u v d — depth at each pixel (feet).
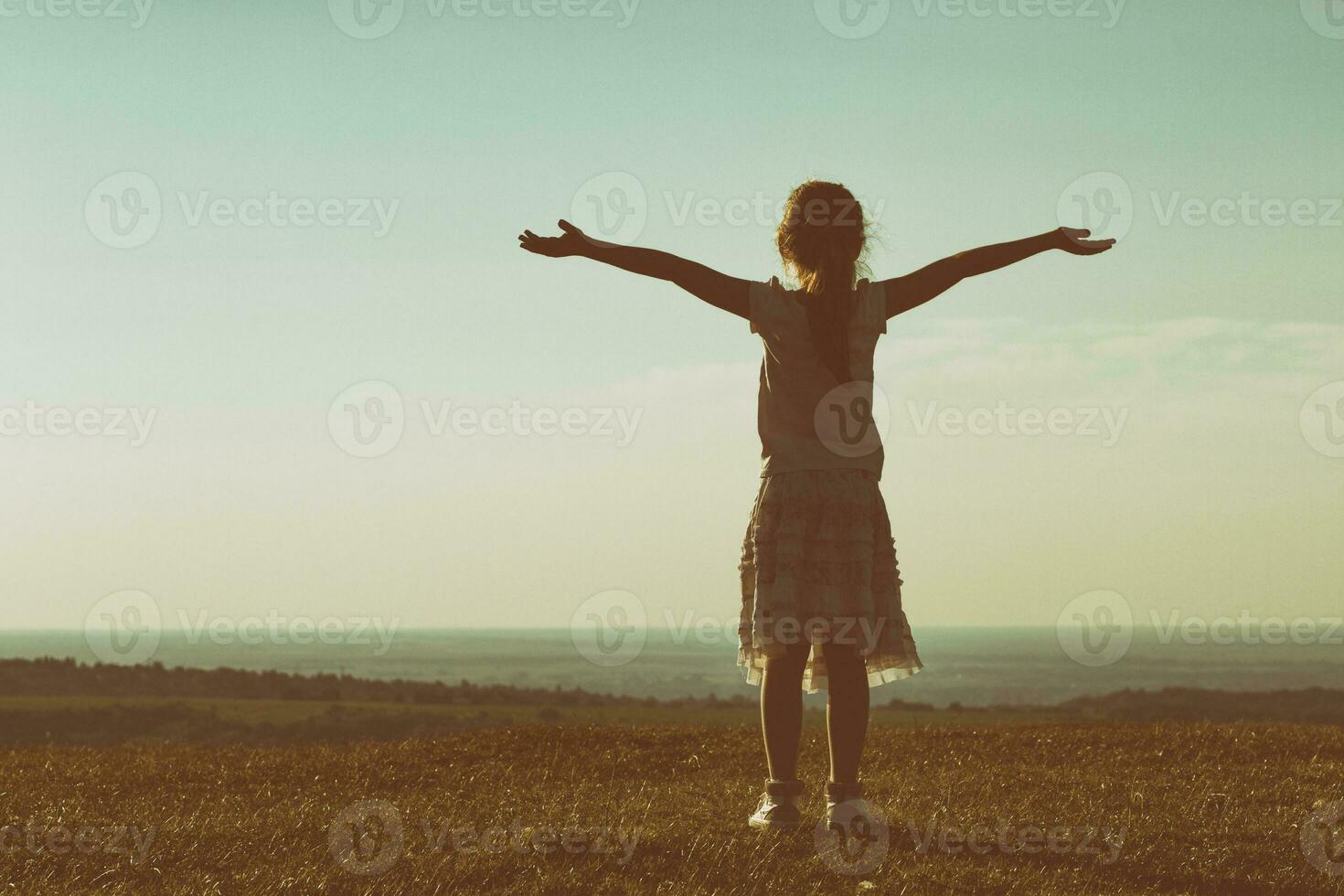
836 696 15.35
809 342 14.94
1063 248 15.49
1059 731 30.96
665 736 29.50
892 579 15.31
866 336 14.98
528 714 58.75
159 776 23.57
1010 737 29.63
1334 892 12.84
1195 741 28.07
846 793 15.29
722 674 322.75
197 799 20.27
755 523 15.29
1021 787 20.47
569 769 24.35
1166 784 20.81
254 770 24.44
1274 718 65.46
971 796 19.30
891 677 15.52
